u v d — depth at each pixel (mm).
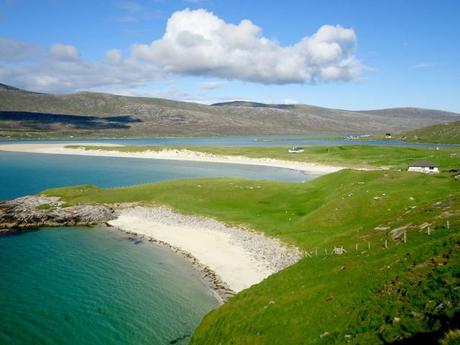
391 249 41062
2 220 86812
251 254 63094
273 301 38281
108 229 82438
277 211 83188
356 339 26875
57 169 183750
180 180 117000
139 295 51156
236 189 101625
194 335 38906
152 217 88500
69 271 59344
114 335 41594
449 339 20750
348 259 43062
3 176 160250
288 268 46688
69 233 79750
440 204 53531
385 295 30969
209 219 82938
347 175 97312
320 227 68062
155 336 41562
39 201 99062
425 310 26516
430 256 33875
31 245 72062
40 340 40469
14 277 56781
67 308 47406
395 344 24141
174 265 61656
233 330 35812
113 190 108562
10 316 45188
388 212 67062
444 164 154125
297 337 30953
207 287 53500
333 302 33438
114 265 61906
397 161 181250
